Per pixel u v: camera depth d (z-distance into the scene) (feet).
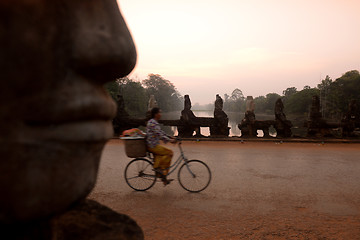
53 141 2.77
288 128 43.83
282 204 14.79
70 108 2.78
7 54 2.30
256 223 12.16
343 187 18.26
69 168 2.99
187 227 11.64
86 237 4.23
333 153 32.48
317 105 44.55
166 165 16.66
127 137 16.56
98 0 3.19
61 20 2.73
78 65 2.90
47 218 3.10
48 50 2.62
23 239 3.12
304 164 25.91
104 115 3.33
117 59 3.23
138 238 4.58
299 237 10.82
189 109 44.01
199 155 30.12
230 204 14.73
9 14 2.27
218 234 10.98
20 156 2.52
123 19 3.63
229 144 39.09
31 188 2.64
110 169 22.71
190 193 16.67
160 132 16.40
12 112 2.43
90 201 5.42
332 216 13.10
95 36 3.00
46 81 2.62
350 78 293.84
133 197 15.76
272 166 24.84
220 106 44.32
